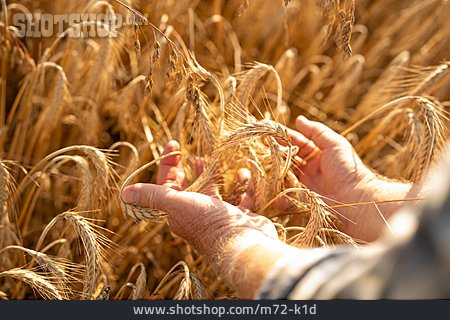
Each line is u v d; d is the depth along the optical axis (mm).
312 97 1774
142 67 1640
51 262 1326
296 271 1054
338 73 1793
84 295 1306
